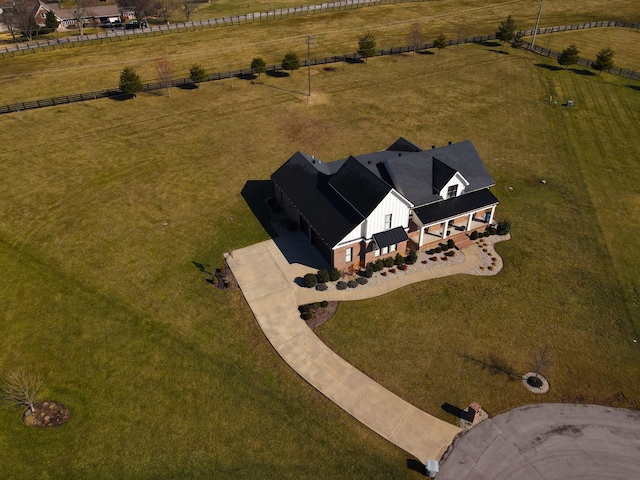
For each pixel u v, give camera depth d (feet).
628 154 188.24
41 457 83.51
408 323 111.14
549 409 92.79
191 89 247.29
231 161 180.34
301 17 387.96
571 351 104.94
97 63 285.84
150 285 121.80
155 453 84.48
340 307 115.24
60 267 127.34
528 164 180.65
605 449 85.66
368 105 230.68
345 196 126.00
